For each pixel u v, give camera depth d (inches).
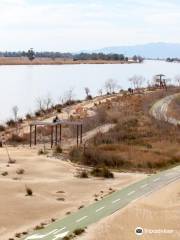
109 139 5280.5
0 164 4131.4
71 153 4606.3
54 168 4077.3
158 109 7701.8
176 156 4714.6
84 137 5575.8
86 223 2598.4
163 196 3248.0
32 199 3117.6
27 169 3998.5
